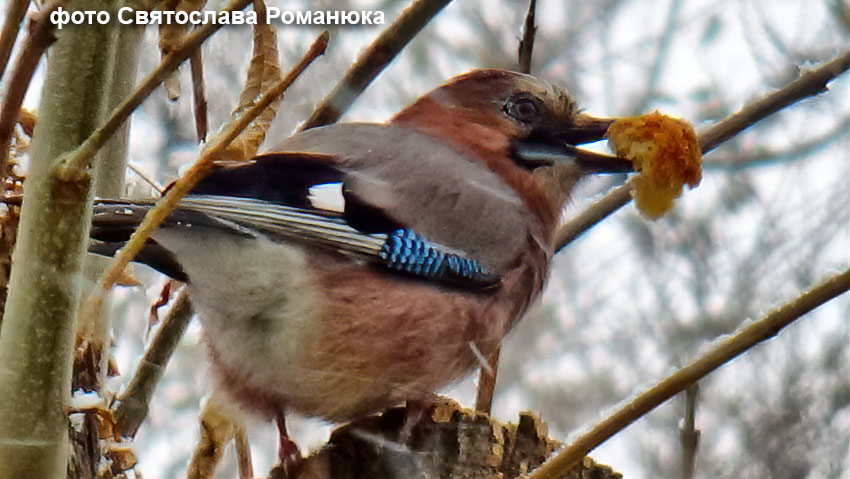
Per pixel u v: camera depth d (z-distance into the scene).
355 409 8.14
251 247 7.66
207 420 7.95
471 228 8.47
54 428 5.68
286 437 8.00
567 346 16.50
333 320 7.84
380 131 8.80
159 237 7.50
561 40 16.47
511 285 8.78
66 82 5.83
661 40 16.39
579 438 5.39
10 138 5.74
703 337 16.16
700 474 15.37
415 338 8.09
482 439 7.23
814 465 15.48
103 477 7.23
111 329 8.49
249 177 7.75
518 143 9.36
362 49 8.34
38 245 5.71
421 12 7.92
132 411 7.74
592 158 9.42
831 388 15.78
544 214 9.43
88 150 5.64
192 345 13.16
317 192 7.93
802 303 5.57
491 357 8.80
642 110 15.98
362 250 7.94
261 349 7.83
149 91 5.55
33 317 5.69
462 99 9.44
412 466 7.25
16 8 5.46
